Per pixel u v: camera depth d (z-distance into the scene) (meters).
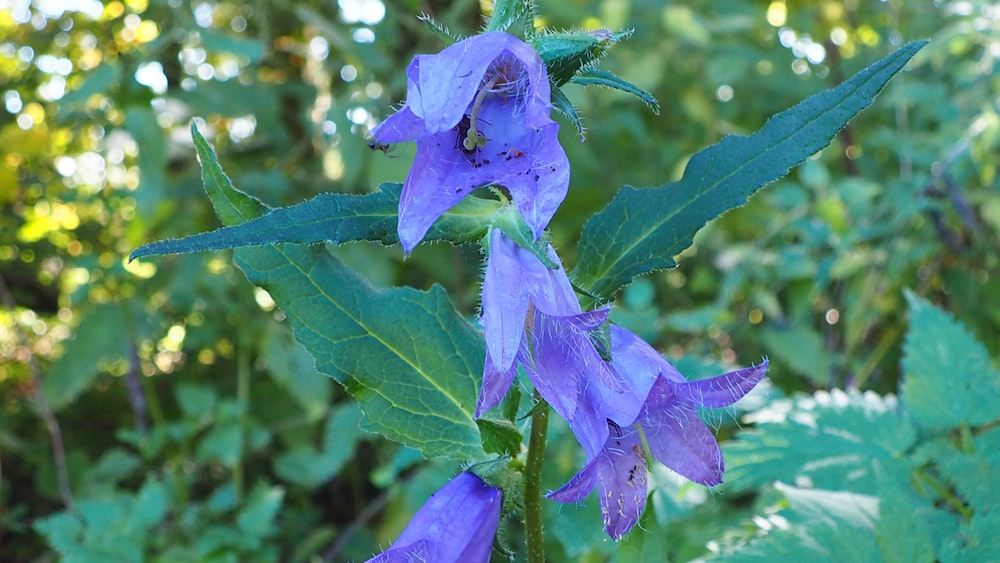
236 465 4.38
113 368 5.57
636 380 1.54
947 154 4.31
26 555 5.16
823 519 2.15
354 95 4.57
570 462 3.19
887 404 2.61
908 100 4.76
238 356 5.46
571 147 4.83
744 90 5.54
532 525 1.84
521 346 1.57
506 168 1.48
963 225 4.31
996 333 4.26
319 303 1.90
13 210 5.59
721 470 1.54
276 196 4.78
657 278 5.22
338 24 5.39
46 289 5.80
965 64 4.80
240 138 5.40
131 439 4.44
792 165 1.73
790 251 4.27
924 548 1.97
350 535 4.65
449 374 1.96
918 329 2.49
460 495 1.78
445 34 1.63
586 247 1.82
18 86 5.51
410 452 3.57
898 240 4.09
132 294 4.76
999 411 2.34
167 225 4.83
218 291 4.61
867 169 5.13
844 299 4.51
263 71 5.79
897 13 5.56
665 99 5.45
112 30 5.04
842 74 5.41
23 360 5.86
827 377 4.16
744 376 1.40
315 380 4.64
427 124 1.36
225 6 5.44
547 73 1.56
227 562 3.73
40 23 5.17
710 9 5.53
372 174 4.16
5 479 5.34
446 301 1.96
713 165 1.77
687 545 2.87
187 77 4.80
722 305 4.29
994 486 2.24
